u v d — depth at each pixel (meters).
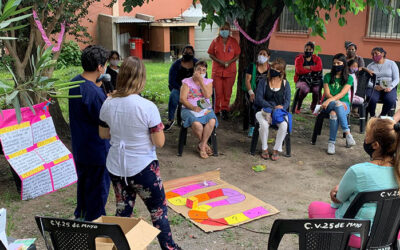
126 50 16.70
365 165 2.70
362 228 2.43
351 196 2.80
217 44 7.51
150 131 2.93
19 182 4.54
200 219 4.09
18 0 2.01
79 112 3.34
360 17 12.60
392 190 2.60
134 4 6.15
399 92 10.19
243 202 4.47
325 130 7.29
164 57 16.38
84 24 15.86
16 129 3.32
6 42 4.63
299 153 6.13
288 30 14.78
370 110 7.29
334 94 6.33
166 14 17.48
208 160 5.79
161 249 3.44
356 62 6.81
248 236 3.84
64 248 2.35
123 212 3.11
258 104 5.90
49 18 5.12
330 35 13.41
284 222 2.39
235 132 7.07
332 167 5.61
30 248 2.42
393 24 12.10
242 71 7.62
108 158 3.06
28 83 2.22
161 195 3.09
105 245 2.36
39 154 3.45
